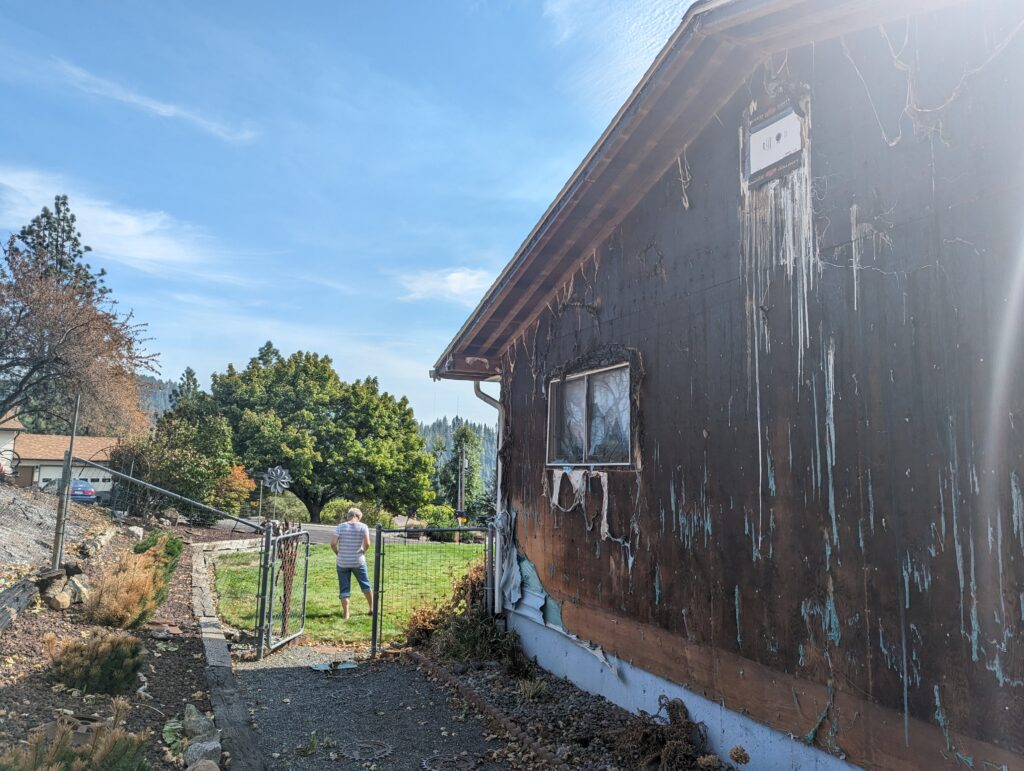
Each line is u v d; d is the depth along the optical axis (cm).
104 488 2522
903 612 302
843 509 335
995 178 276
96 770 255
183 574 1047
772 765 370
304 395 3706
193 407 3488
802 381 365
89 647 462
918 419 300
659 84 423
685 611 449
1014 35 273
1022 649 254
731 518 411
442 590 1035
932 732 286
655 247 505
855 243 338
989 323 273
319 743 462
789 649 363
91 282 3055
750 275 409
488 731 491
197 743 394
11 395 1758
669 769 402
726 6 355
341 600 875
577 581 591
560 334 648
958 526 280
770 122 401
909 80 316
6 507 1014
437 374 800
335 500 3562
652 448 493
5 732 347
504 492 758
